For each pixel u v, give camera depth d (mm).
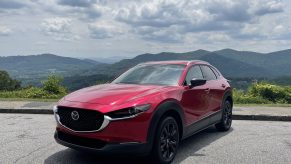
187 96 5926
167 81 6094
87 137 4781
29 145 6535
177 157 5812
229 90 7988
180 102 5648
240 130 8320
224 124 7902
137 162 5418
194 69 6762
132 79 6395
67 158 5648
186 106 5863
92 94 5250
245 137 7477
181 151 6211
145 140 4848
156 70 6523
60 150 6160
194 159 5691
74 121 4910
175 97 5539
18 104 12008
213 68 7805
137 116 4773
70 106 4945
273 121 9969
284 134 7895
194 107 6172
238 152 6172
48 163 5379
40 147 6379
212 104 7043
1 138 7141
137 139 4789
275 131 8258
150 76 6336
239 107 12008
